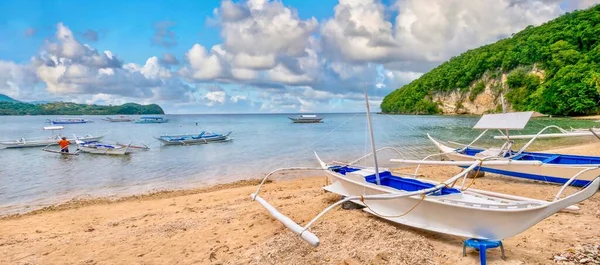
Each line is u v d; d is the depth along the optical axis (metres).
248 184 14.72
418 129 50.50
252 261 5.93
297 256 5.88
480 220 5.70
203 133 37.06
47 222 9.55
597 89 57.47
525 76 82.06
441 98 117.50
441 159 19.86
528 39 87.81
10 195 13.59
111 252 6.86
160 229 8.13
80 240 7.64
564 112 62.88
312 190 11.94
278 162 21.17
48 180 16.39
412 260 5.41
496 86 93.81
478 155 12.85
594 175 9.84
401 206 7.00
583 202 8.44
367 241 6.28
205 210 9.97
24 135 47.00
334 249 6.07
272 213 7.73
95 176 17.34
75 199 12.76
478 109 99.12
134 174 17.86
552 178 10.79
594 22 75.75
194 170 18.91
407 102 132.00
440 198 6.34
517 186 11.02
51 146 30.88
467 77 104.69
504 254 5.49
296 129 60.03
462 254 5.67
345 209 8.70
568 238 6.05
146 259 6.47
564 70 64.88
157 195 13.04
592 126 39.03
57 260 6.56
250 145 31.39
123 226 8.75
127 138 41.00
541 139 28.38
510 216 5.38
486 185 11.38
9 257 6.75
